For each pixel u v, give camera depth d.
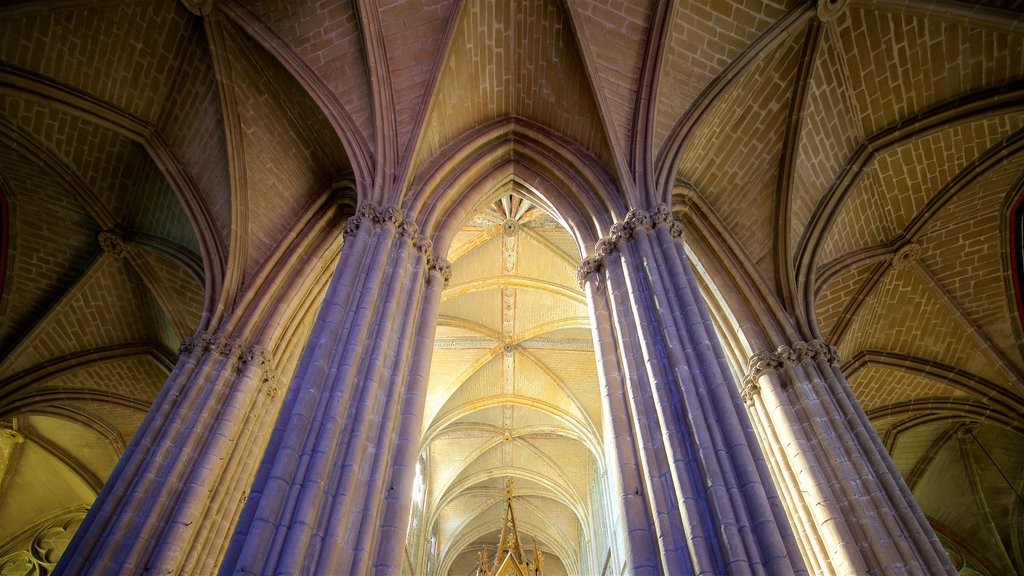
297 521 6.09
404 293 9.38
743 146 12.85
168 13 11.44
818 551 9.80
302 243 13.05
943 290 15.41
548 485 25.62
